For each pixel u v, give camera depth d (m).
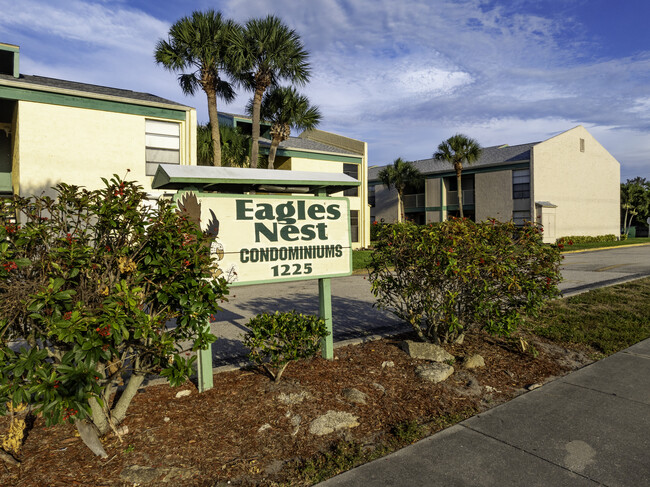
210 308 3.49
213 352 6.51
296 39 18.78
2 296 2.89
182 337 3.77
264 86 19.28
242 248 5.04
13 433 3.40
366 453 3.62
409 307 6.05
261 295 11.94
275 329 4.74
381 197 40.34
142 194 3.70
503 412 4.37
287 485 3.18
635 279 12.90
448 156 30.61
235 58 17.84
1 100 13.90
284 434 3.86
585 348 6.45
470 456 3.56
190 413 4.17
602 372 5.46
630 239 38.84
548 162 30.50
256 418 4.10
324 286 5.64
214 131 18.47
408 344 5.97
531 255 5.83
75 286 3.30
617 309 8.72
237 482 3.21
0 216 3.21
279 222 5.26
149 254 3.45
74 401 2.70
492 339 6.64
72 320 2.73
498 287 5.77
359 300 10.77
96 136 14.85
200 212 4.81
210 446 3.64
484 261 5.44
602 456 3.55
